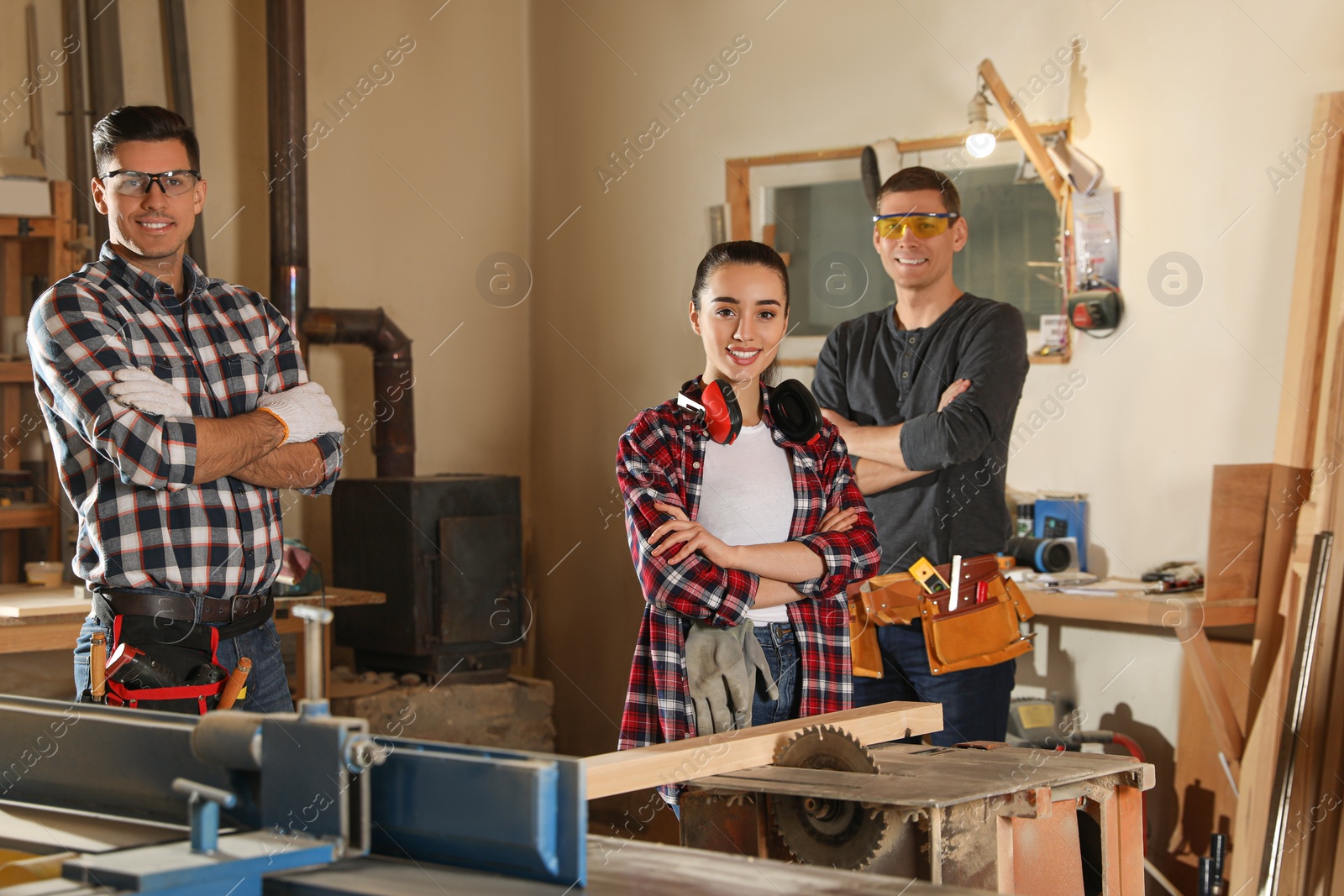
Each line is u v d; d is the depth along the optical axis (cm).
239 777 117
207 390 204
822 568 195
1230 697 339
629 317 468
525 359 509
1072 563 363
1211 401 345
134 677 186
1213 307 345
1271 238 333
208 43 415
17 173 340
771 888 111
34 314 191
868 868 135
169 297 202
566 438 493
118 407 183
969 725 269
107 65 379
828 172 415
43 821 124
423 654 409
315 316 421
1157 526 356
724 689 187
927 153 393
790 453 204
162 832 119
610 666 468
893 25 400
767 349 198
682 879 113
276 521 209
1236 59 338
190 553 192
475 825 108
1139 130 356
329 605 358
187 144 201
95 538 189
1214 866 314
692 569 186
